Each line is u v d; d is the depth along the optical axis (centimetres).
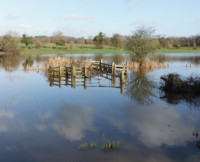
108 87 2117
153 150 865
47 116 1285
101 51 8406
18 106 1502
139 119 1219
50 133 1040
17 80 2556
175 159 800
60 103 1560
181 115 1291
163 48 9338
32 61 4906
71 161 788
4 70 3456
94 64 3456
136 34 3766
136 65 3738
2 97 1755
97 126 1118
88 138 977
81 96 1764
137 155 827
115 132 1042
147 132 1042
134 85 2222
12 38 6975
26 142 949
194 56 6488
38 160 800
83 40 11331
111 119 1218
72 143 930
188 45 9994
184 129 1079
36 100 1650
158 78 2645
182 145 909
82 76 2772
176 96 1761
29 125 1147
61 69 2798
